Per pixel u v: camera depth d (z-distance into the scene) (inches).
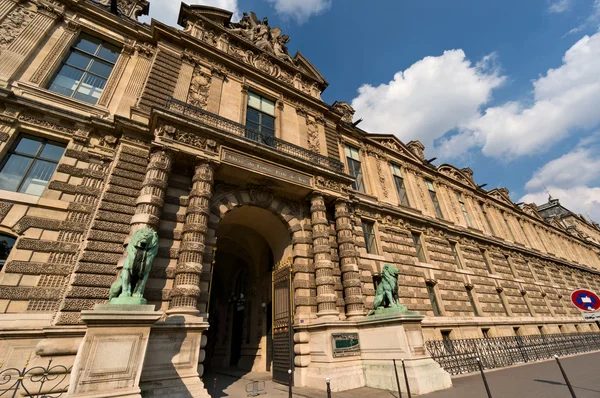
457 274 802.8
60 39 468.8
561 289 1190.3
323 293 464.8
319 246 500.7
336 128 765.3
